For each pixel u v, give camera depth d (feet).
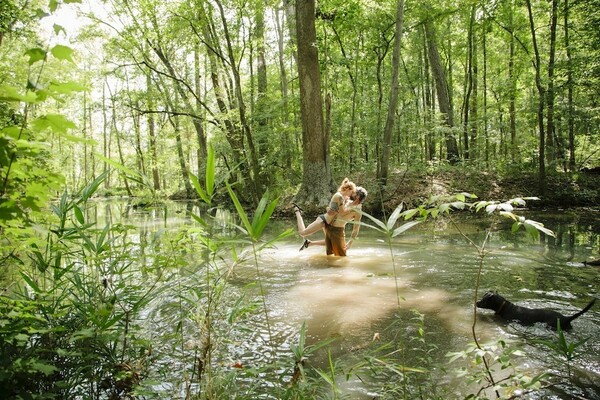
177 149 71.67
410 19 53.31
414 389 7.93
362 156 76.18
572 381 8.03
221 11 42.24
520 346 9.75
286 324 11.38
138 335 10.12
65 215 8.10
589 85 41.34
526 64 58.85
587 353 9.31
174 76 48.55
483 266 18.19
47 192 5.17
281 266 19.02
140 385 7.04
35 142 4.68
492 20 49.85
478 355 6.76
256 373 7.30
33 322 7.13
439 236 27.22
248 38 47.50
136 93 51.39
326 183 41.57
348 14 46.09
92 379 7.06
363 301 13.39
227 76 50.19
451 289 14.70
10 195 5.04
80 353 6.72
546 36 48.03
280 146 54.85
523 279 15.90
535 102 47.32
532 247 22.65
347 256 21.29
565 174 46.65
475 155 59.57
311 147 41.11
